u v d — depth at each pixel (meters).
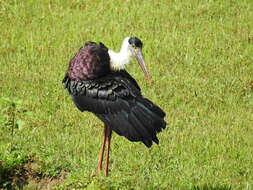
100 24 19.88
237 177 12.27
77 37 19.09
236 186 11.88
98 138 13.67
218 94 16.08
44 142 13.33
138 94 11.34
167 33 19.33
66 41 18.91
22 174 12.15
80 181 10.94
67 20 20.12
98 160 12.77
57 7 20.95
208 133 14.06
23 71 17.03
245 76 17.06
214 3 21.00
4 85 16.08
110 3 21.09
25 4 21.02
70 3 21.11
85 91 11.61
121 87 11.29
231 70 17.39
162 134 13.92
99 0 21.23
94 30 19.50
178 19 20.22
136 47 12.36
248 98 16.05
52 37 19.03
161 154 13.01
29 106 14.98
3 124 13.73
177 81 16.66
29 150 12.97
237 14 20.53
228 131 14.12
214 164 12.67
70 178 11.16
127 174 12.02
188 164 12.62
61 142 13.36
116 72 12.14
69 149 13.09
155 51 18.25
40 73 16.94
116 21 20.00
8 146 12.62
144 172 12.30
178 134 13.92
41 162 12.41
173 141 13.59
